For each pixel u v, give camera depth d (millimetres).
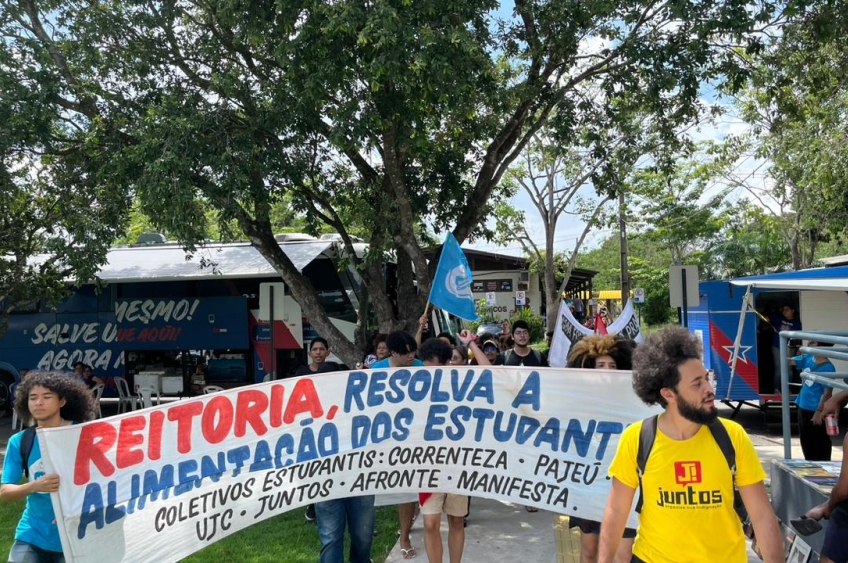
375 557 6121
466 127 11430
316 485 4781
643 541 2781
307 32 8219
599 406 4621
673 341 2738
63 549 4039
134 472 4367
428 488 4820
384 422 4855
